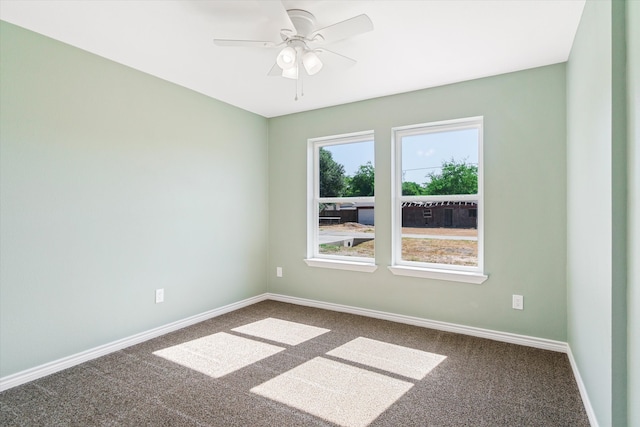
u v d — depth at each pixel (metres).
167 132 3.03
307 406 1.93
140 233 2.82
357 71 2.79
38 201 2.21
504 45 2.36
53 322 2.29
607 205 1.44
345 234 3.81
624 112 1.35
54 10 1.96
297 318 3.45
